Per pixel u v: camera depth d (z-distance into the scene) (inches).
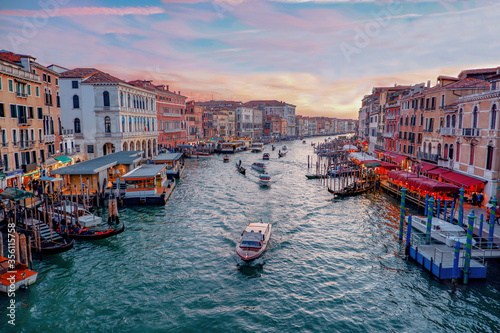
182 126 3526.1
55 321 577.3
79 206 1143.0
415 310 613.3
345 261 813.9
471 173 1127.6
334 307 627.5
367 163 1643.7
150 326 570.9
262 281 719.7
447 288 672.4
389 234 994.7
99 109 2047.2
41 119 1393.9
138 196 1323.8
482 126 1072.2
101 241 921.5
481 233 796.0
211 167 2504.9
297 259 824.9
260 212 1224.8
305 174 2159.2
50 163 1451.8
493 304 619.5
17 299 635.5
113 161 1541.6
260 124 5994.1
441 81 1454.2
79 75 2050.9
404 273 745.0
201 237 965.2
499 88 1006.4
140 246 897.5
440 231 847.7
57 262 788.6
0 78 1112.2
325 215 1194.0
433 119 1464.1
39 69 1407.5
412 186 1286.9
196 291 679.7
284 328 568.1
